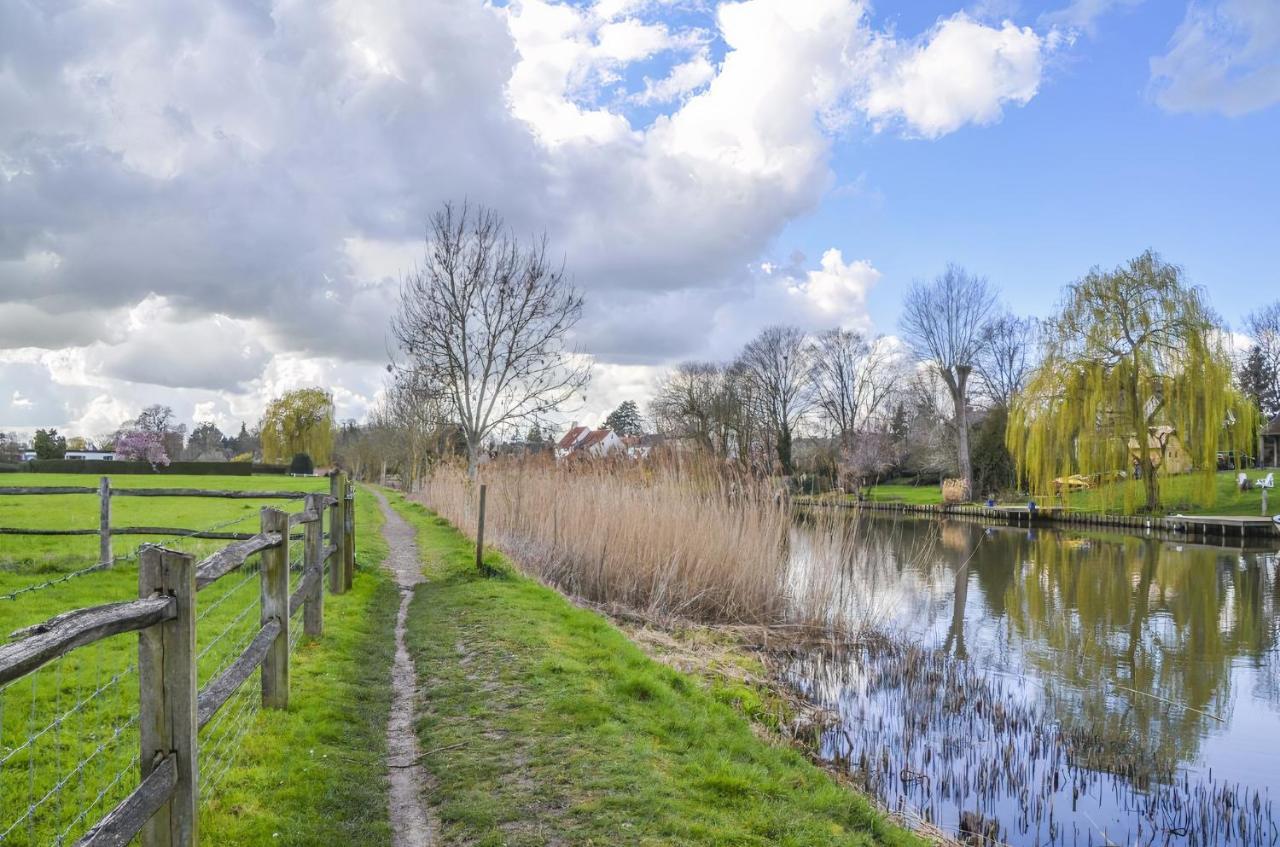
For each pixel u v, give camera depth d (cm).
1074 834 620
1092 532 3322
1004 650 1244
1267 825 645
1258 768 784
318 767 464
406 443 3828
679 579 1233
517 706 595
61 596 823
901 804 633
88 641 247
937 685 988
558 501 1434
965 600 1666
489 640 783
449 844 400
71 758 431
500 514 1591
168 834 306
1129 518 3431
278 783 441
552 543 1366
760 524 1288
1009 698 975
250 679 600
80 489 981
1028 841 606
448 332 1903
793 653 1077
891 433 5553
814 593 1239
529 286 1905
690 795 464
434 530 1908
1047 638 1349
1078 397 3438
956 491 4459
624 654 759
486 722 563
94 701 517
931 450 5453
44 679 556
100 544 991
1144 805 682
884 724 836
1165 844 610
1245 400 3206
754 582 1226
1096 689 1047
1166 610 1639
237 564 413
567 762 496
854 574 1290
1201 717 941
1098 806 675
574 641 796
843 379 5647
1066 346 3503
